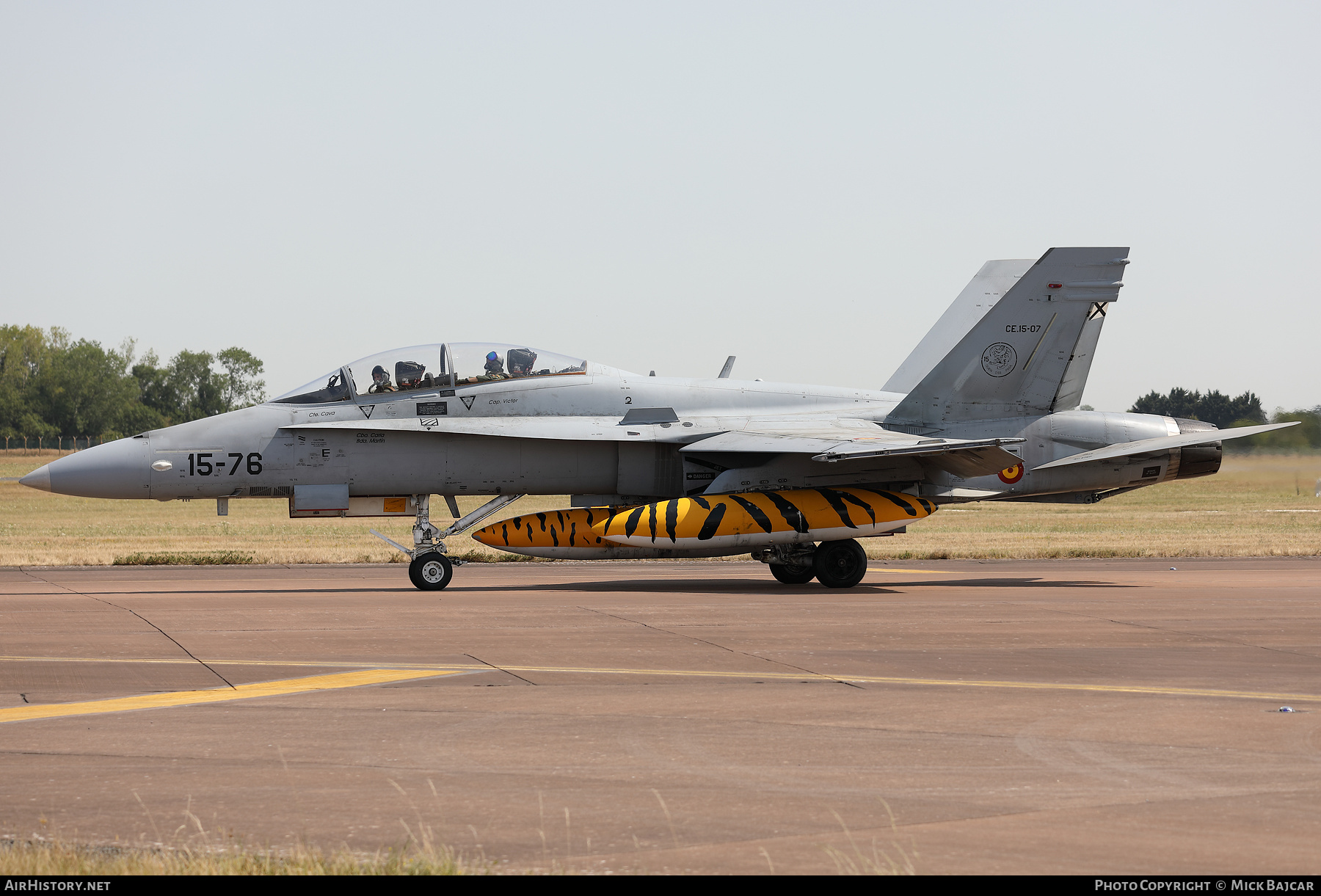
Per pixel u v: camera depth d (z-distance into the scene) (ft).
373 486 234.58
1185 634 160.97
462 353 241.76
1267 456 420.36
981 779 84.12
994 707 109.91
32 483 223.92
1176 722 103.40
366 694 115.34
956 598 208.85
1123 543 363.56
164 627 165.17
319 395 234.99
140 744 94.02
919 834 71.61
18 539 410.93
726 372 268.62
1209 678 126.52
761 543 224.94
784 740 96.22
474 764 88.12
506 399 239.71
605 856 67.10
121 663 134.41
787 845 69.26
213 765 87.45
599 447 241.76
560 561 306.76
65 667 131.13
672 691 117.29
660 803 77.97
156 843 68.95
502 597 208.13
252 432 229.86
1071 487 254.68
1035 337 252.01
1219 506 625.00
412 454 234.99
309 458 231.09
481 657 139.33
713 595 214.07
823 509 226.79
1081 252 250.78
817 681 123.34
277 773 85.20
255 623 169.58
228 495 232.12
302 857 64.64
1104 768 87.61
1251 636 159.12
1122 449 248.52
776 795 79.87
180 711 107.04
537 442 239.09
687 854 67.56
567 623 170.30
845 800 78.89
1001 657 140.67
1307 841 70.33
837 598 208.33
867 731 99.55
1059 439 252.01
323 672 128.57
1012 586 236.84
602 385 245.65
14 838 69.97
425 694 115.44
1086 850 68.64
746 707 109.60
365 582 244.22
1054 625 169.89
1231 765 88.33
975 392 252.01
